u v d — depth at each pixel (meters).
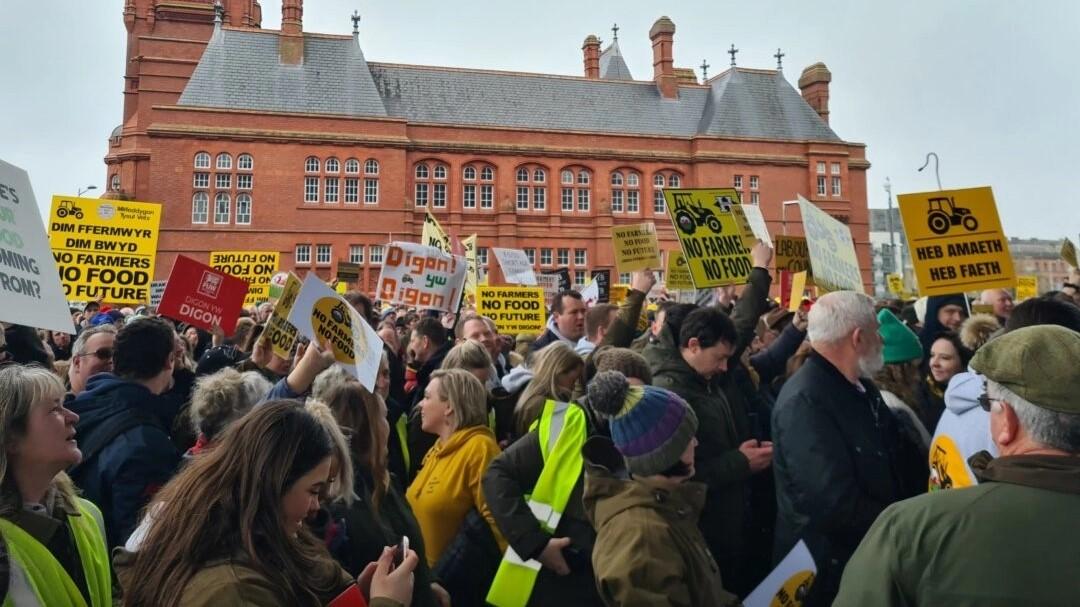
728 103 42.72
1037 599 1.75
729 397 4.88
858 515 3.31
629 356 4.13
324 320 3.82
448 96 39.66
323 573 2.29
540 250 38.81
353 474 3.22
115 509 3.52
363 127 35.66
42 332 9.48
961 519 1.90
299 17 36.56
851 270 7.02
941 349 5.12
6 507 2.34
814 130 43.72
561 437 3.65
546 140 38.97
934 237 5.88
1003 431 2.09
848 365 3.63
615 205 40.44
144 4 40.66
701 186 40.59
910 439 4.20
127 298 8.16
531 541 3.44
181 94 37.06
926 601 1.87
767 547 4.59
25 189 3.25
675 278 10.73
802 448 3.45
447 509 4.14
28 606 2.23
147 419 3.80
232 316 6.66
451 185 37.59
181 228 32.59
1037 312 3.74
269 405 2.30
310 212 34.59
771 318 7.57
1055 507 1.84
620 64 54.91
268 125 34.19
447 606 3.70
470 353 5.46
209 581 1.94
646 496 2.82
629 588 2.58
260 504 2.10
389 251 8.74
